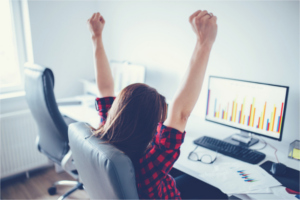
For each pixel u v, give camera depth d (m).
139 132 0.77
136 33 2.44
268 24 1.66
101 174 0.78
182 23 2.07
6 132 2.23
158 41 2.28
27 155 2.41
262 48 1.71
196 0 1.96
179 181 1.47
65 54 2.62
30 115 2.35
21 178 2.45
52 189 2.19
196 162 1.37
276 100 1.47
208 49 0.78
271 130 1.52
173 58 2.19
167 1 2.14
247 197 1.10
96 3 2.76
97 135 0.85
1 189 2.28
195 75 0.78
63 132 1.65
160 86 2.35
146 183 0.80
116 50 2.69
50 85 1.57
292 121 1.66
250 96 1.57
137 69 2.22
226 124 1.72
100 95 1.11
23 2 2.32
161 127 0.79
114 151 0.75
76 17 2.63
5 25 2.37
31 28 2.34
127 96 0.77
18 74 2.49
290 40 1.58
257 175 1.24
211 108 1.77
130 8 2.43
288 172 1.28
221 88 1.69
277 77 1.68
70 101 2.43
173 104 0.79
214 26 0.77
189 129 1.87
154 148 0.79
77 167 1.00
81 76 2.80
